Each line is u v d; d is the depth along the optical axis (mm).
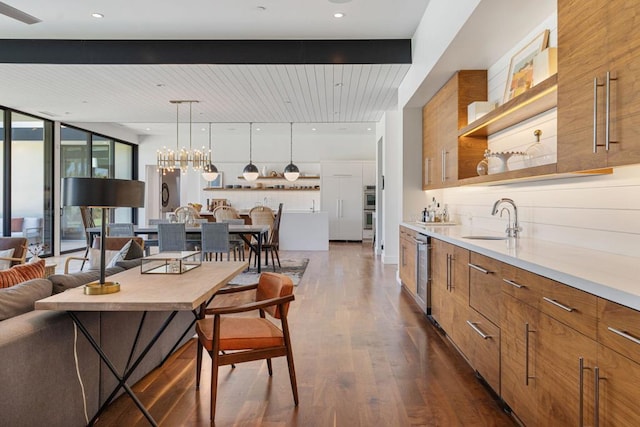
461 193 5246
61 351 2051
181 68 5238
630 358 1316
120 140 11453
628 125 1624
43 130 8539
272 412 2416
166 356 3197
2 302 1982
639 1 1553
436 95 5129
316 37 5047
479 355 2766
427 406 2486
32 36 4984
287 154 12922
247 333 2463
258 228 7301
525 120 3467
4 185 7473
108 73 5418
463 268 3137
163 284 2422
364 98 6824
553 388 1807
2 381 1696
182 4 4180
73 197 2195
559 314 1755
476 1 2889
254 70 5320
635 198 2176
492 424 2281
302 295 5430
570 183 2789
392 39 5125
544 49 2965
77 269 7414
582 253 2363
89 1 4105
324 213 10617
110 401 2309
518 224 3557
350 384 2791
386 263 8109
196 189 13148
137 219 12383
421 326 4098
